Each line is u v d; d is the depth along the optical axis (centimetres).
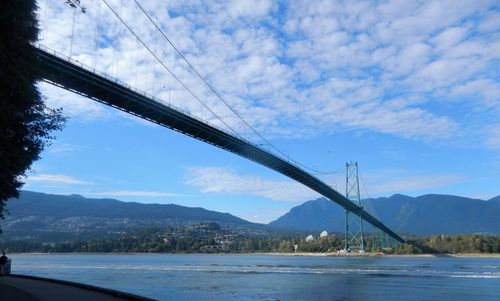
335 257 16112
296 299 4125
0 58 1099
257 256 19350
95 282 5725
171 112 5275
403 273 7412
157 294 4412
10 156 1363
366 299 4134
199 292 4628
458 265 10312
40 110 1437
